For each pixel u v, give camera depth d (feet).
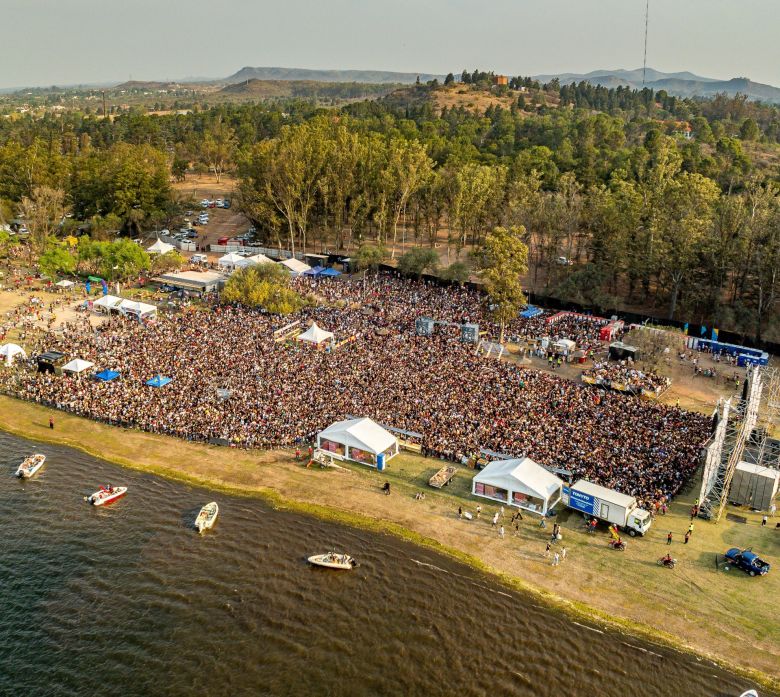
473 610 155.22
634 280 393.50
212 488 202.28
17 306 358.02
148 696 130.31
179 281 390.01
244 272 367.86
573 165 608.19
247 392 247.09
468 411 233.14
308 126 545.44
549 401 241.35
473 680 136.15
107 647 142.20
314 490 201.05
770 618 150.51
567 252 421.18
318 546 176.96
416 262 418.31
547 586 162.20
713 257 338.54
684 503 192.13
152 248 449.48
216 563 169.68
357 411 235.20
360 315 346.74
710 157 596.29
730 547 173.47
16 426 237.04
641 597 157.48
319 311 351.25
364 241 515.50
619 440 213.25
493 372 267.80
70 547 174.50
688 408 253.65
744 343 323.78
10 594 156.56
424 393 246.27
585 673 138.31
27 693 130.21
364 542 178.60
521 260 306.96
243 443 222.07
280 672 136.77
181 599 156.66
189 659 139.54
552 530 181.78
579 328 336.29
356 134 494.18
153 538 179.01
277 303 348.59
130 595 157.58
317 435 221.05
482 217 460.55
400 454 220.23
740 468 192.03
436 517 188.34
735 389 272.10
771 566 166.09
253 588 160.97
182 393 247.50
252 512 191.01
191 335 307.37
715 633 147.13
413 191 474.49
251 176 512.63
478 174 453.58
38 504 193.36
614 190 486.79
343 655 141.69
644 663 140.56
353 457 215.31
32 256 467.52
